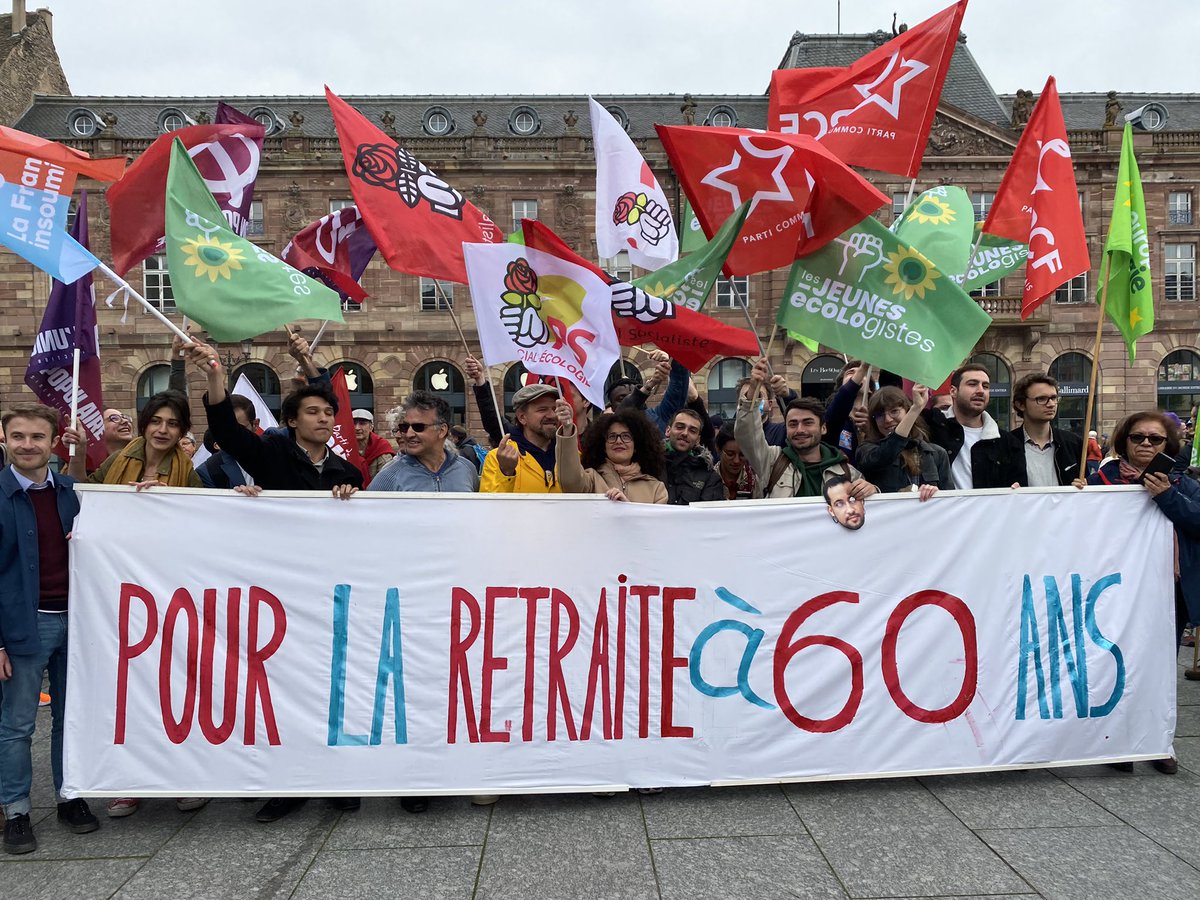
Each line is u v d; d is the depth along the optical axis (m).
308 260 6.05
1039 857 3.07
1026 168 4.99
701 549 3.70
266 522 3.56
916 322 4.16
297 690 3.52
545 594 3.63
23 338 26.69
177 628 3.48
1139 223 4.56
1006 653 3.81
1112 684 3.87
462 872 2.98
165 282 26.91
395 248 4.63
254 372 27.16
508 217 28.05
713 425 6.38
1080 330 28.00
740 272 4.54
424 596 3.59
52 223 3.81
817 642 3.73
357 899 2.80
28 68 30.14
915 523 3.80
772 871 2.98
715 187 4.60
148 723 3.45
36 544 3.33
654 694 3.65
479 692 3.58
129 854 3.16
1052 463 4.62
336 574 3.57
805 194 4.42
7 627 3.24
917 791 3.72
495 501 3.64
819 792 3.71
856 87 5.18
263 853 3.16
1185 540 3.94
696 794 3.70
